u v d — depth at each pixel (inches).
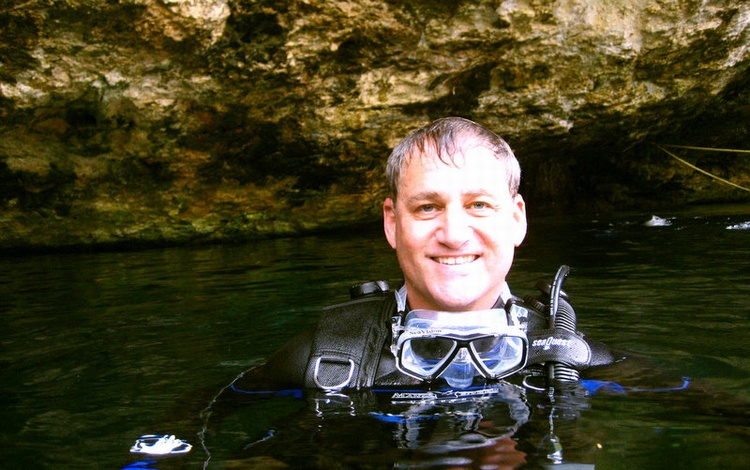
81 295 164.4
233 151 265.3
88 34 211.2
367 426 61.0
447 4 236.1
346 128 260.5
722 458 53.2
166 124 244.1
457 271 64.9
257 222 296.0
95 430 70.6
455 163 62.8
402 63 247.4
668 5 264.7
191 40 218.7
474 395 67.5
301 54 233.1
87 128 240.2
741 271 158.1
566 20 256.4
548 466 52.0
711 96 313.4
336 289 157.1
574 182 402.0
